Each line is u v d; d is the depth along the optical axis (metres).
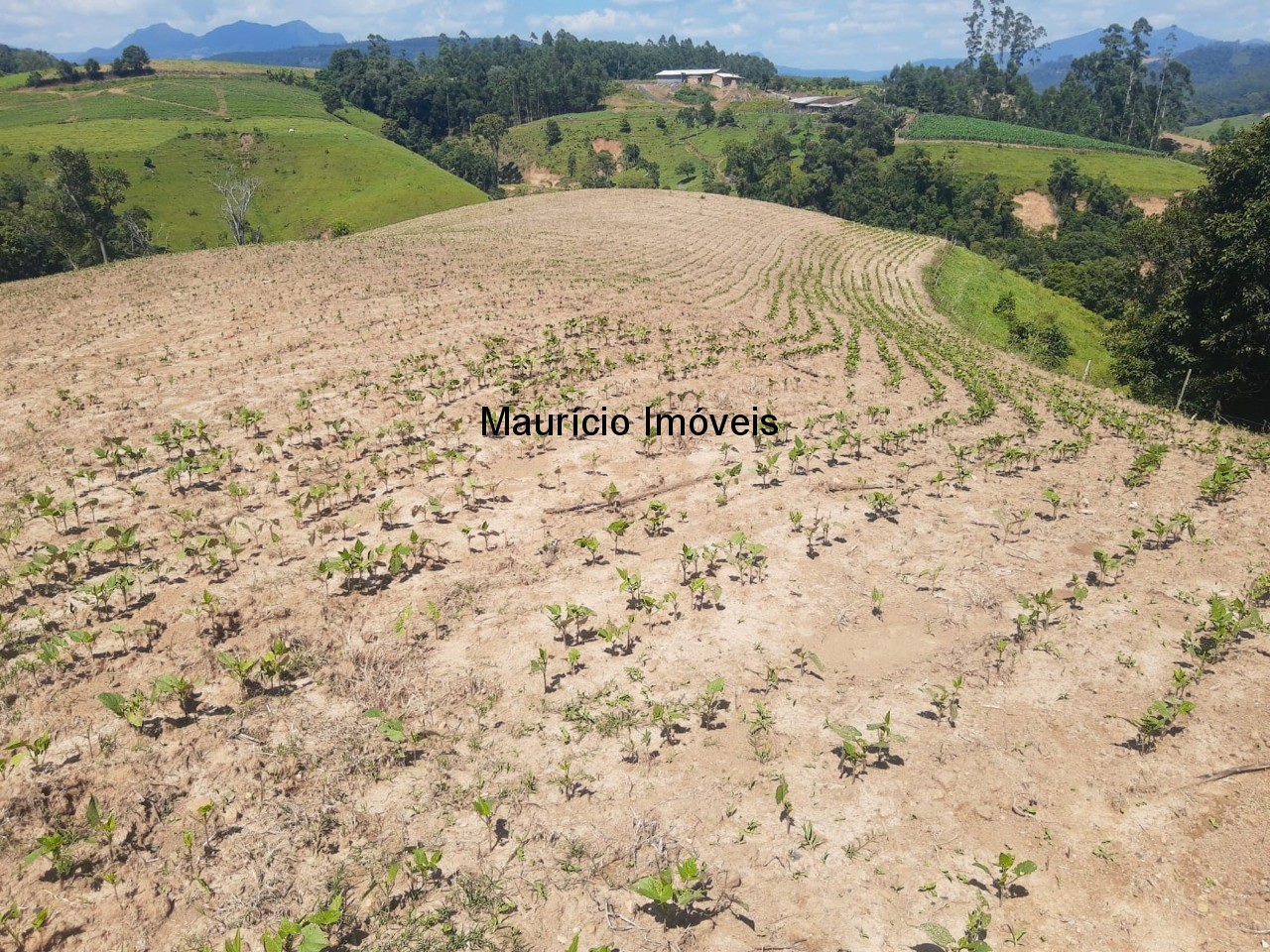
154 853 7.07
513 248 48.22
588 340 25.52
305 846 7.25
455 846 7.28
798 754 8.40
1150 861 7.09
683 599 11.29
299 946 5.92
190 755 8.16
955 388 24.20
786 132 159.25
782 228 71.50
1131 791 7.88
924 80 192.75
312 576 11.66
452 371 21.67
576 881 6.94
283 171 112.50
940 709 9.04
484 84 194.75
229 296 31.80
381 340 24.94
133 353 23.91
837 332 29.73
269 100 152.50
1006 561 12.44
